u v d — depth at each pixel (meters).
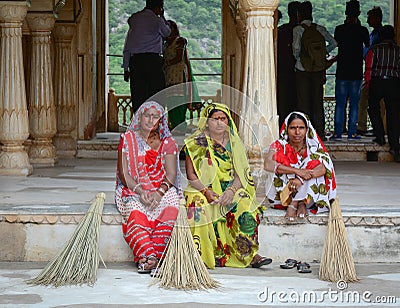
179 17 31.19
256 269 6.52
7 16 9.06
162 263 6.14
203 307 5.39
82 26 12.25
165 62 12.77
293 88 12.08
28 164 9.49
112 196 7.73
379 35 11.68
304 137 6.80
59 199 7.47
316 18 30.36
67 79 11.78
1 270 6.40
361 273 6.36
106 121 14.40
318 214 6.70
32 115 10.52
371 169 10.55
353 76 12.48
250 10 7.40
